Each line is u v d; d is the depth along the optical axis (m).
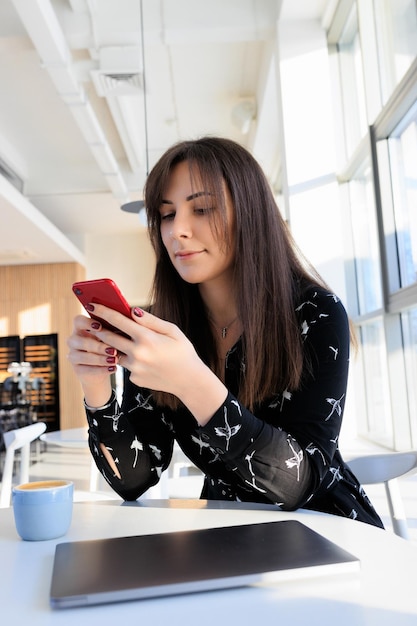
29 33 3.75
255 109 5.48
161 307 1.10
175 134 6.50
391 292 3.07
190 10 4.08
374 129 3.21
